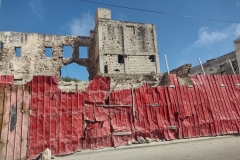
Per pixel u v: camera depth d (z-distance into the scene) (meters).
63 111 10.85
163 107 13.05
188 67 17.08
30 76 29.11
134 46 29.34
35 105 10.42
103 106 11.70
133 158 9.10
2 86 9.80
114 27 29.11
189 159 8.48
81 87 17.89
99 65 27.44
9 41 29.34
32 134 10.03
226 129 13.96
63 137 10.53
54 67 30.45
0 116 9.44
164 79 16.77
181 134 12.89
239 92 15.34
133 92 12.62
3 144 9.23
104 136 11.30
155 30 31.03
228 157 8.51
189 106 13.65
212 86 14.81
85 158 9.62
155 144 11.69
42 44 30.64
